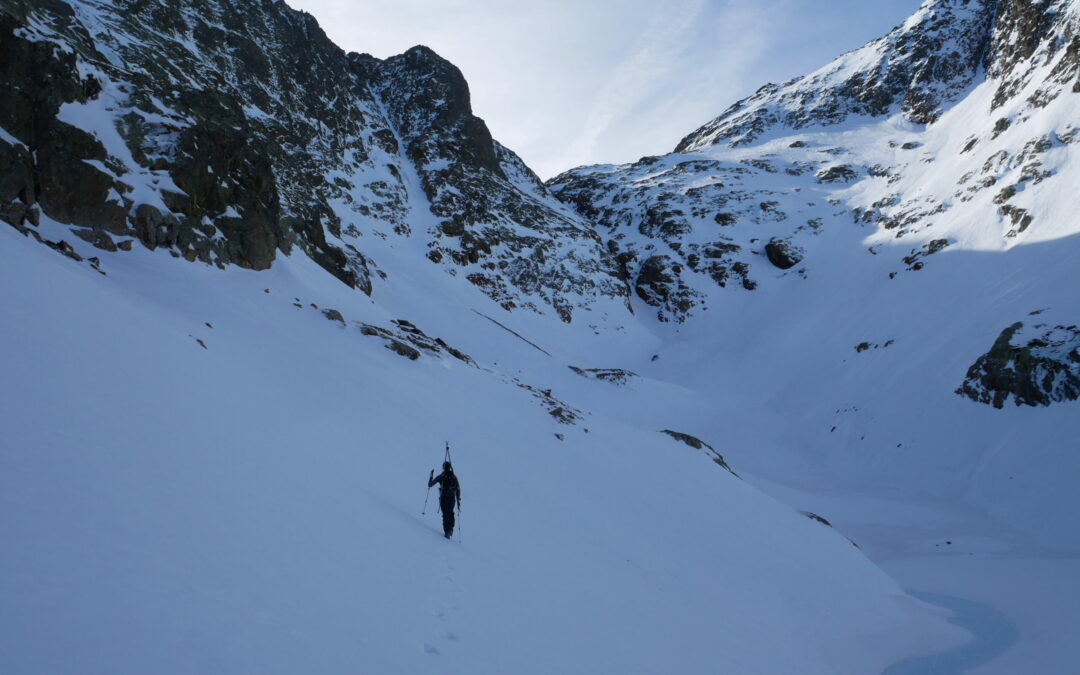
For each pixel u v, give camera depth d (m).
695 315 98.62
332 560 7.36
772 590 19.23
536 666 7.07
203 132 26.61
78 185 20.84
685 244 110.44
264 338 20.38
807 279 95.44
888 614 21.31
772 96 189.88
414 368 27.14
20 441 6.43
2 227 14.15
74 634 4.14
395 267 74.69
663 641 10.55
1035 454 43.03
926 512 42.22
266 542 6.95
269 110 79.06
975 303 63.66
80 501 5.89
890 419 56.19
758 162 139.00
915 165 112.81
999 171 81.56
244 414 11.97
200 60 71.81
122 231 21.70
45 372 8.34
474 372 31.84
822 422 61.75
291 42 94.38
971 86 139.38
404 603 7.18
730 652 12.02
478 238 91.69
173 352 12.84
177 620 4.82
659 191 130.00
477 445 21.27
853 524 41.47
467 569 9.47
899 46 161.12
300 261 32.97
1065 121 76.88
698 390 75.50
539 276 94.00
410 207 92.06
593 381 67.50
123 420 8.36
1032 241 66.81
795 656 14.24
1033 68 96.38
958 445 48.78
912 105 144.75
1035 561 32.56
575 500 20.06
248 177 28.62
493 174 112.44
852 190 117.50
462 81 123.88
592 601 11.01
